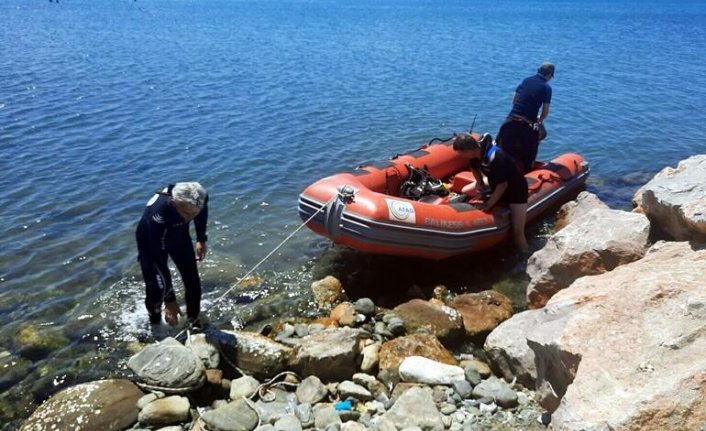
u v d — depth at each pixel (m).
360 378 4.38
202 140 11.32
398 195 7.23
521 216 6.59
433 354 4.62
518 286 6.10
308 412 3.98
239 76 18.66
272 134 11.84
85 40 28.19
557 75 19.80
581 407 2.98
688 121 13.37
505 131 7.84
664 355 3.11
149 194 8.52
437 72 20.25
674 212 4.68
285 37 32.03
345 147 11.09
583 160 8.45
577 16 61.34
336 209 5.97
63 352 4.97
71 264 6.45
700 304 3.25
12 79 16.89
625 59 24.48
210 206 8.11
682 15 68.44
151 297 5.05
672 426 2.78
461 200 6.77
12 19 40.69
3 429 4.12
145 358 4.38
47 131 11.68
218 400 4.25
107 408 4.05
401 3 94.69
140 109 13.78
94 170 9.50
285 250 6.85
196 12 57.72
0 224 7.40
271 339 4.89
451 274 6.33
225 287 6.03
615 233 5.21
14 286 5.98
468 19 52.44
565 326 3.54
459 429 3.74
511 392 4.04
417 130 12.43
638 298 3.47
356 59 23.19
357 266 6.47
